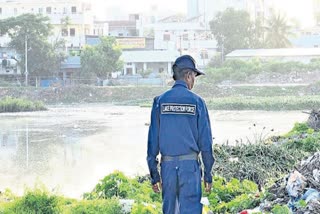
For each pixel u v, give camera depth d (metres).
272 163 17.06
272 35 117.31
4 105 72.75
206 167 8.92
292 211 11.05
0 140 40.47
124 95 91.00
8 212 11.88
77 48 114.25
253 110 69.31
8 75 102.31
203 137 8.88
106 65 98.06
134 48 121.06
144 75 104.88
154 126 9.01
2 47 102.62
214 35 115.44
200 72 9.17
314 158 12.59
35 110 73.56
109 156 31.53
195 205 8.80
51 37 112.12
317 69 98.69
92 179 24.70
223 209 12.36
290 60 105.62
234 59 103.31
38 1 118.12
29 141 39.66
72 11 116.88
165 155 8.88
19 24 98.25
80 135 42.81
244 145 18.77
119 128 47.56
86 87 91.12
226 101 73.62
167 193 8.86
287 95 86.44
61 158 31.23
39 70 99.19
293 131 23.88
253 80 97.44
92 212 11.87
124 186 14.08
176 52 111.75
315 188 11.60
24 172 26.91
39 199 12.10
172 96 8.97
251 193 13.31
